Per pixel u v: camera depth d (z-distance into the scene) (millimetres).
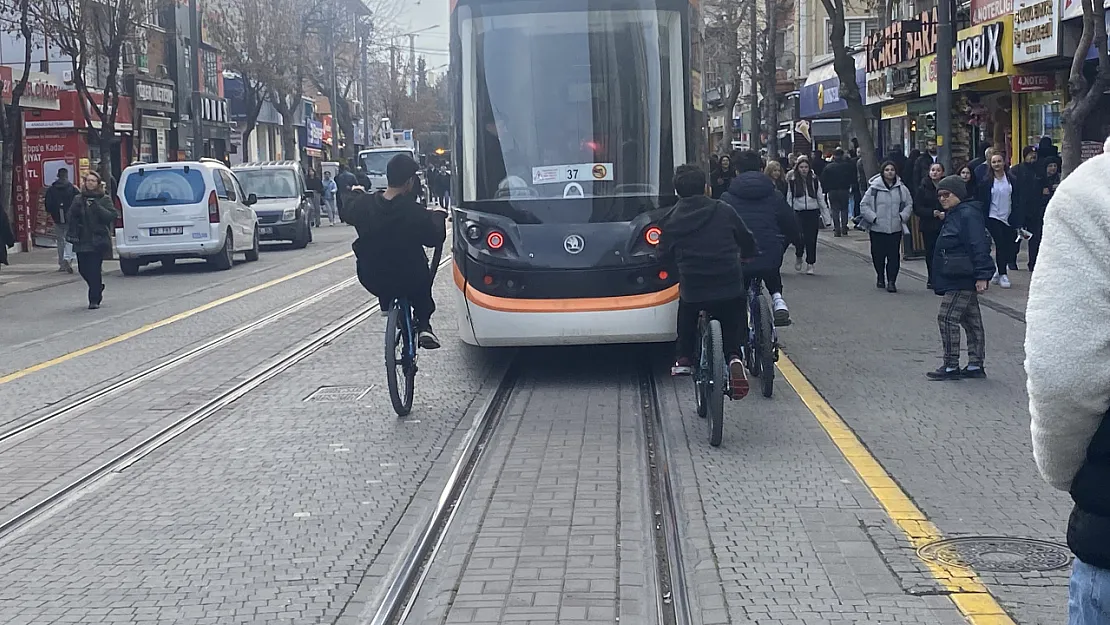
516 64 11852
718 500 7359
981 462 8195
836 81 41031
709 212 9039
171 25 46344
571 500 7500
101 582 6234
